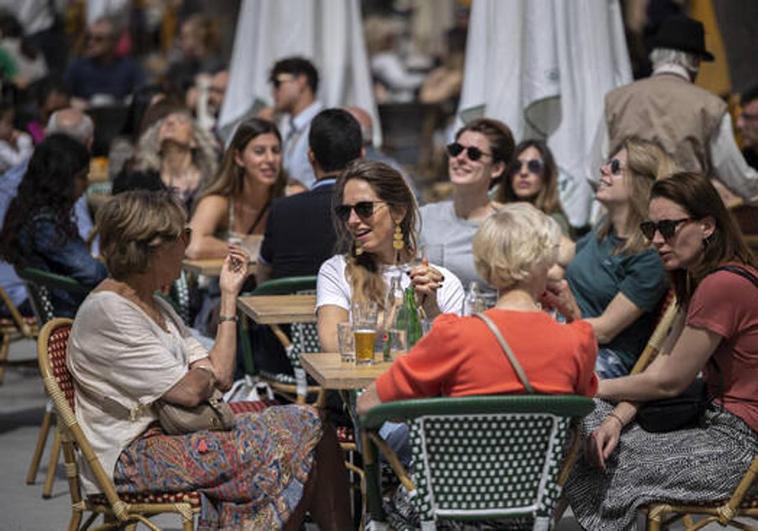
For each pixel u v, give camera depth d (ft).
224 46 130.93
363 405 33.12
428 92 120.37
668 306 43.86
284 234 49.62
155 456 36.37
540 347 32.09
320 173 51.65
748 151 67.26
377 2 159.33
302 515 37.06
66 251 51.62
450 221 51.93
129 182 53.16
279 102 72.79
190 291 60.54
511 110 61.36
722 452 36.58
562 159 61.21
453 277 42.09
